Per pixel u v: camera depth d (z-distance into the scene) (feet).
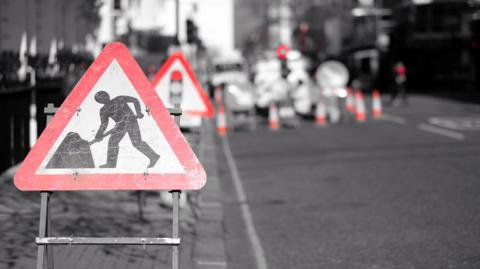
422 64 282.97
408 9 290.15
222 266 33.40
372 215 44.78
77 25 116.47
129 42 144.36
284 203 50.72
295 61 152.87
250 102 116.57
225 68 246.06
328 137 98.48
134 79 21.79
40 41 92.02
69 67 101.30
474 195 50.37
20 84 69.31
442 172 61.77
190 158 21.74
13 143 61.98
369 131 104.68
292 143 92.63
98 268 30.60
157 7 216.95
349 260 34.30
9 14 74.02
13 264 30.73
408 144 85.25
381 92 257.96
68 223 40.83
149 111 21.76
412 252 35.29
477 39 238.68
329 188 56.24
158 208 47.03
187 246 36.11
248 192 56.54
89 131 21.71
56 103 87.71
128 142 21.71
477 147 79.56
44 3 92.43
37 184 21.57
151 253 33.86
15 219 41.55
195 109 48.26
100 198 50.14
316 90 131.03
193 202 50.98
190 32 127.85
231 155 82.74
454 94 222.89
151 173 21.67
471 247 35.88
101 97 21.79
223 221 45.06
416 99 195.62
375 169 65.26
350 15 394.73
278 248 37.50
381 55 304.71
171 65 47.55
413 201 48.93
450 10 276.82
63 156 21.66
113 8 125.08
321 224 42.93
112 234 37.93
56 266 30.71
